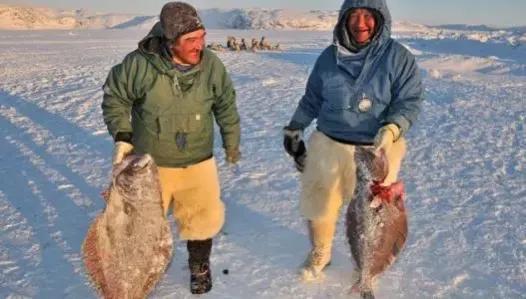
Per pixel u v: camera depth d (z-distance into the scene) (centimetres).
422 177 630
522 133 866
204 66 341
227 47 3366
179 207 364
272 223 488
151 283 328
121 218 311
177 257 418
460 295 363
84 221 502
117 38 5503
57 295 366
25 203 550
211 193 362
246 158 717
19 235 468
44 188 599
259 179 623
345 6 334
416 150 757
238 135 373
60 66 2080
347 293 364
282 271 396
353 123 351
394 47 340
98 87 1466
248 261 412
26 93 1350
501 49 2998
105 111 339
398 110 334
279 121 991
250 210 522
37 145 804
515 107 1109
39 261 417
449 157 719
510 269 397
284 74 1811
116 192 308
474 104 1150
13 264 412
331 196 365
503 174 641
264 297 363
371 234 328
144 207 311
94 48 3394
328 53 358
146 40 334
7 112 1083
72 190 592
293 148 382
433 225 480
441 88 1415
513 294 365
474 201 545
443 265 404
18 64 2153
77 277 390
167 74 331
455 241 446
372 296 338
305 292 367
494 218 498
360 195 330
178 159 351
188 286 376
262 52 3150
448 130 890
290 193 571
